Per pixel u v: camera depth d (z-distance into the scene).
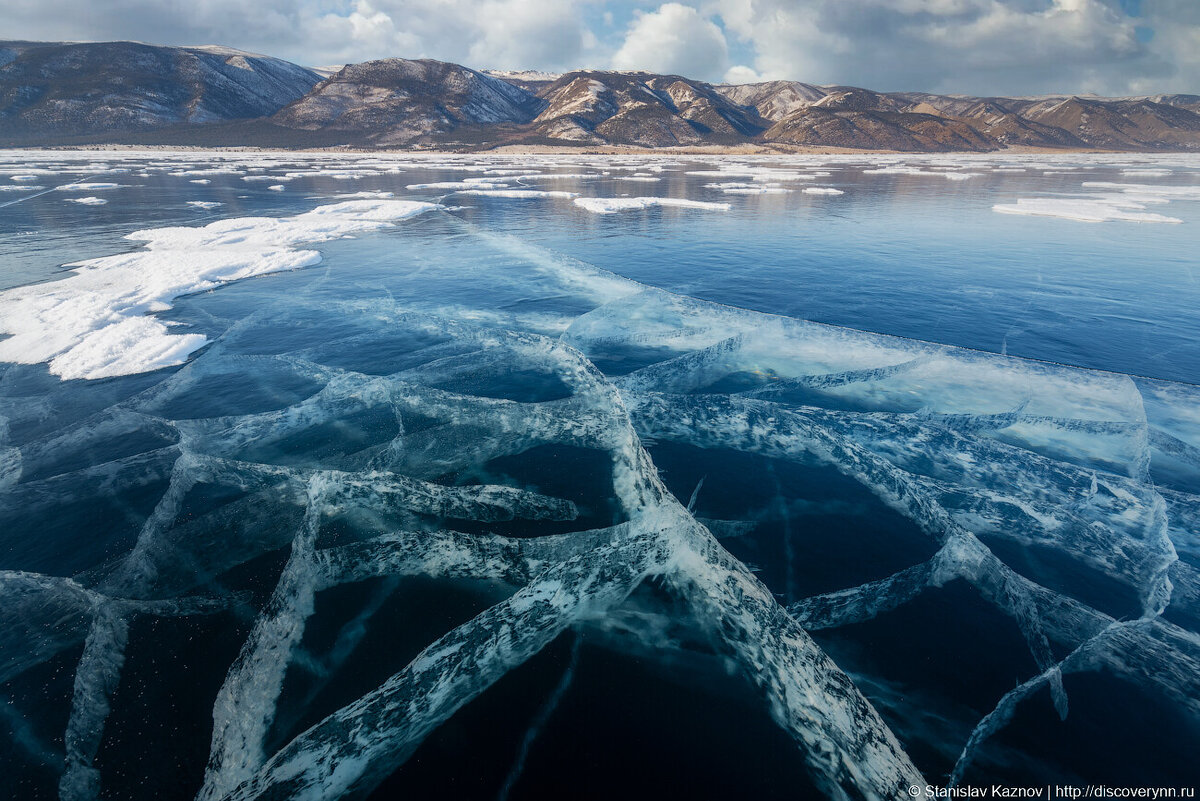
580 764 2.79
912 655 3.47
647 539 4.41
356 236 18.48
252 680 3.27
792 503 5.07
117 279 12.36
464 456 5.79
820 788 2.70
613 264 14.90
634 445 5.98
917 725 3.02
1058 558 4.41
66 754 2.88
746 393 7.46
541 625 3.61
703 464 5.73
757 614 3.70
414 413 6.75
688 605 3.80
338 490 5.01
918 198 28.77
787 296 11.98
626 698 3.15
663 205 26.42
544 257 15.62
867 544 4.52
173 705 3.13
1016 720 3.05
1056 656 3.47
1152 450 6.04
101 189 32.06
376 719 2.98
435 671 3.27
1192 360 8.59
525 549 4.33
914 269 14.21
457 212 23.98
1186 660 3.45
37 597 3.91
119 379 7.69
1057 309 10.96
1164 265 14.38
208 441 6.08
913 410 6.95
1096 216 21.92
